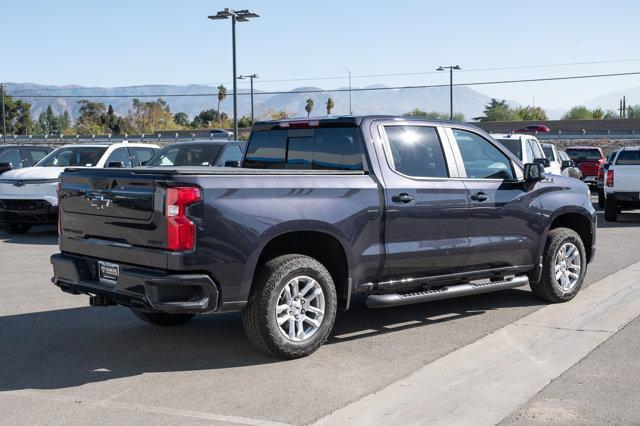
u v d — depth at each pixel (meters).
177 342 6.48
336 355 6.06
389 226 6.44
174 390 5.19
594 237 8.46
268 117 123.75
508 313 7.59
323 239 6.25
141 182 5.56
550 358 5.91
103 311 7.72
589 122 80.44
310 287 5.96
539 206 7.71
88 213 6.06
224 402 4.93
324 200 6.03
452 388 5.19
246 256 5.60
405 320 7.32
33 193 14.26
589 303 8.01
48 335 6.71
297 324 5.95
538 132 72.69
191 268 5.39
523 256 7.64
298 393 5.11
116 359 5.96
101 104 156.12
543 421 4.56
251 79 56.72
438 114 93.44
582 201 8.23
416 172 6.76
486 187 7.22
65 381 5.39
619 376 5.43
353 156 6.56
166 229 5.38
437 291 6.80
